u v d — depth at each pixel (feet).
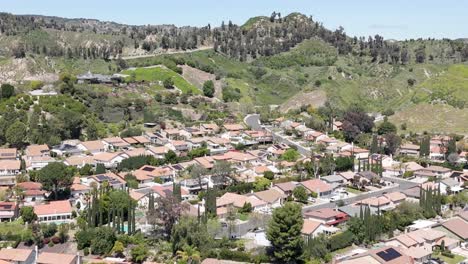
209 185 639.35
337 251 473.67
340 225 531.50
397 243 471.62
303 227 493.36
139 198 577.02
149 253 454.81
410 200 610.24
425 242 482.69
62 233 484.74
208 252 451.53
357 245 490.90
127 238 476.13
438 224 519.19
